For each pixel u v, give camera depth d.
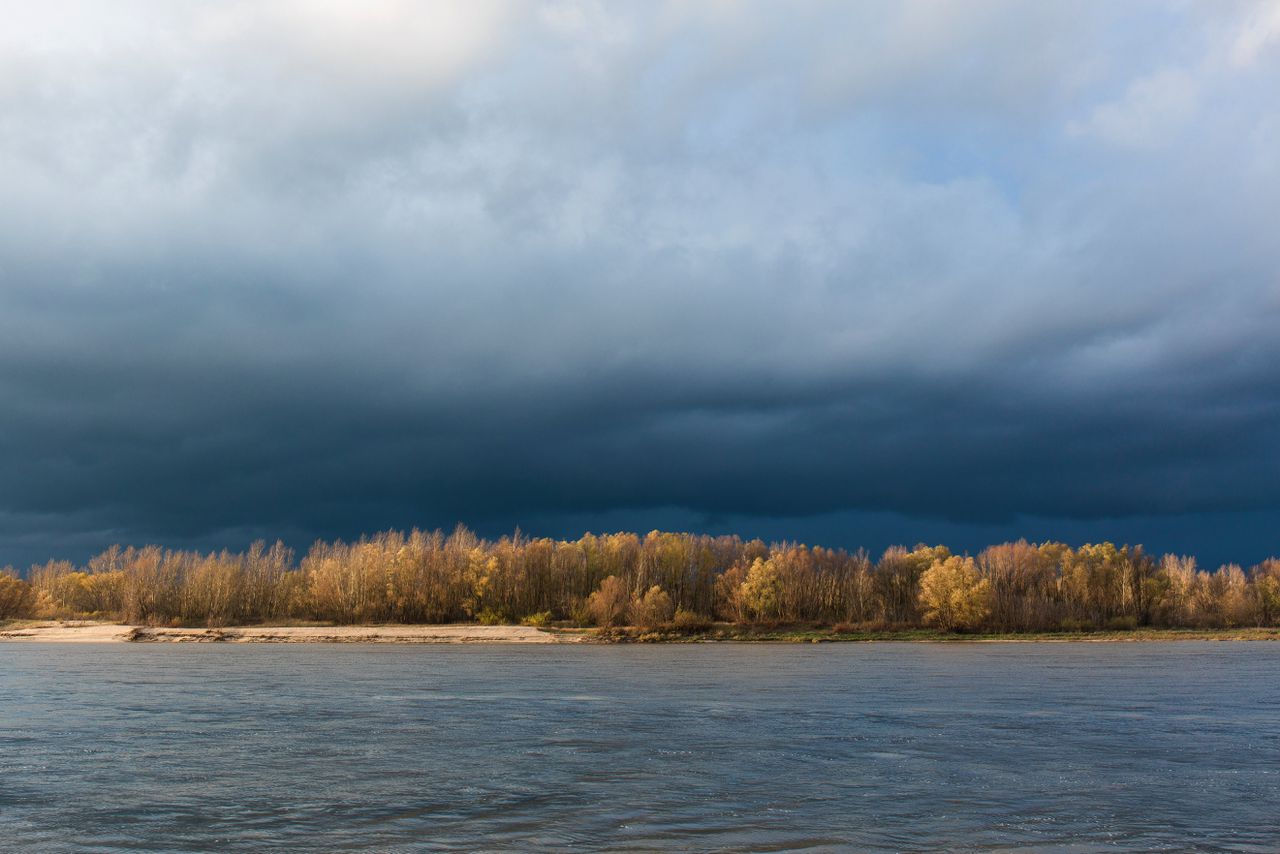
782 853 29.72
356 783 40.03
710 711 64.75
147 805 36.03
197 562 196.50
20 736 53.16
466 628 178.88
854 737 53.03
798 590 193.25
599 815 34.44
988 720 60.00
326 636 169.38
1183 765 44.66
